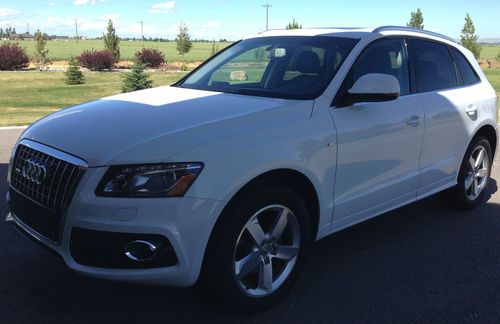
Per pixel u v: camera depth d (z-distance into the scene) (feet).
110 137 9.96
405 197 14.62
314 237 12.30
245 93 13.01
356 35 14.11
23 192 10.91
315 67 13.25
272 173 10.94
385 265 13.69
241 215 10.16
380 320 11.03
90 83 105.40
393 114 13.60
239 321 10.83
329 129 11.84
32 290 11.89
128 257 9.42
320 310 11.37
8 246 14.21
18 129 33.91
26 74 122.21
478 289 12.49
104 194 9.34
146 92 13.80
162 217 9.31
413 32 15.71
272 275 11.34
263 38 15.87
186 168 9.48
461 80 17.30
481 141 17.70
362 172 12.88
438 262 13.94
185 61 202.59
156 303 11.45
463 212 18.11
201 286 10.41
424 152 14.96
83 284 12.23
